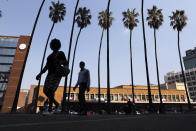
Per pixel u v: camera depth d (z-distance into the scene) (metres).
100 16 31.45
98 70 27.22
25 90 72.62
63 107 16.72
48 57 2.78
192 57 125.31
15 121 2.05
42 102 38.06
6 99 42.94
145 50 18.80
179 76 105.56
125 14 30.16
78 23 27.56
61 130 1.41
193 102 51.62
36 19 16.66
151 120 2.51
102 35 31.00
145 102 46.56
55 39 2.91
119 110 43.69
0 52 49.62
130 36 28.75
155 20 27.86
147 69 17.73
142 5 19.84
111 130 1.46
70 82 24.02
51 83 2.67
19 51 49.34
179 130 1.43
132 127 1.67
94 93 43.00
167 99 49.56
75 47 26.38
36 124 1.75
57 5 27.50
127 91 46.75
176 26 28.20
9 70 48.25
